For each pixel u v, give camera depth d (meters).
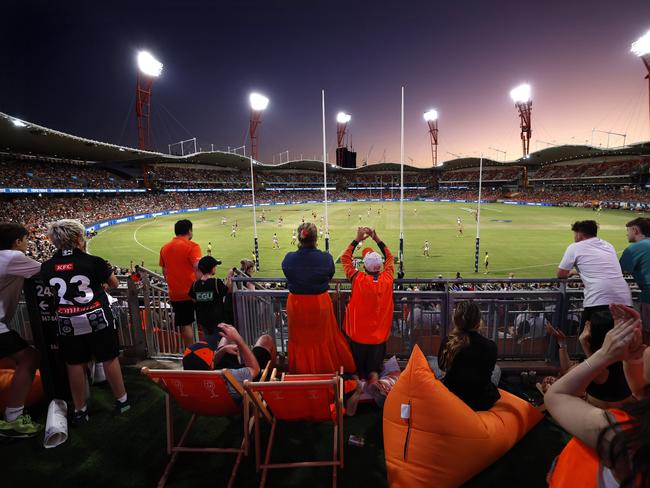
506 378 4.64
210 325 4.56
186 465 3.38
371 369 4.24
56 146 61.47
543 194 90.69
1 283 3.65
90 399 4.49
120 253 31.42
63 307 3.74
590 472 1.64
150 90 84.88
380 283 4.05
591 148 79.25
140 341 5.44
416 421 3.14
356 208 80.62
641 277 4.17
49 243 29.27
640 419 1.10
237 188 116.12
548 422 3.79
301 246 3.97
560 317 4.70
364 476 3.20
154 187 92.06
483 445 3.07
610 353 1.51
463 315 3.39
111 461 3.45
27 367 3.84
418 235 38.53
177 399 3.34
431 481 2.96
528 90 59.62
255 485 3.13
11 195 58.75
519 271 23.64
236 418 4.04
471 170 128.12
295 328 4.04
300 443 3.61
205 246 34.34
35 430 3.82
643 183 78.31
